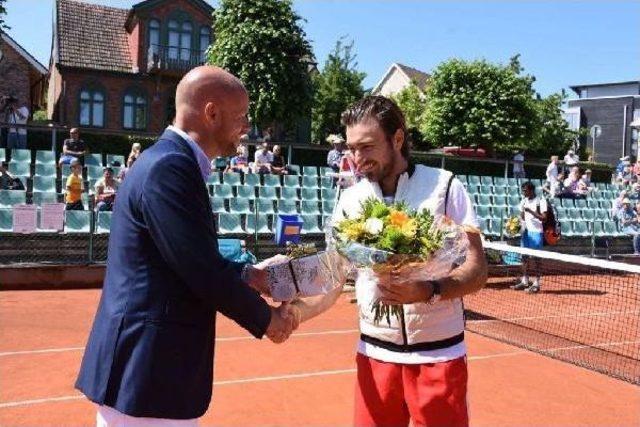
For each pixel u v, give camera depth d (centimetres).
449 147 3053
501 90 3056
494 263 1388
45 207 1102
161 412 215
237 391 561
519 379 638
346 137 270
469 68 3106
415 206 264
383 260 231
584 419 526
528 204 1230
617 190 2211
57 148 1847
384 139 263
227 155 246
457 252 241
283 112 2728
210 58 2734
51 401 523
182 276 214
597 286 1353
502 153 3184
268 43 2625
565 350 773
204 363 228
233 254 383
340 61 4188
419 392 264
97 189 1280
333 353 702
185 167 218
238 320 225
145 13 3369
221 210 1427
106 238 1197
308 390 570
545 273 1486
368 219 242
